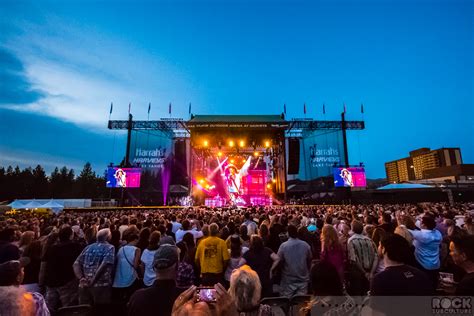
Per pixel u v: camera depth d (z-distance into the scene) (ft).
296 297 12.32
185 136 107.65
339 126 99.40
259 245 15.53
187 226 22.47
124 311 15.17
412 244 16.11
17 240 18.80
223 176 130.21
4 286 6.26
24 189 289.53
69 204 118.01
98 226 26.68
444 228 22.15
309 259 15.02
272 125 90.43
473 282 6.97
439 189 120.16
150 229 20.45
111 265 15.02
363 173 93.81
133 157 97.14
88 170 339.16
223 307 5.03
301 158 101.96
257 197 122.01
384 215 21.18
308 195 101.50
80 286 14.60
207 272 16.05
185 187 103.35
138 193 95.45
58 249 15.15
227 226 23.24
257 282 6.75
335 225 25.64
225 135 95.40
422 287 7.06
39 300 7.31
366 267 14.12
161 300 6.97
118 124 99.09
